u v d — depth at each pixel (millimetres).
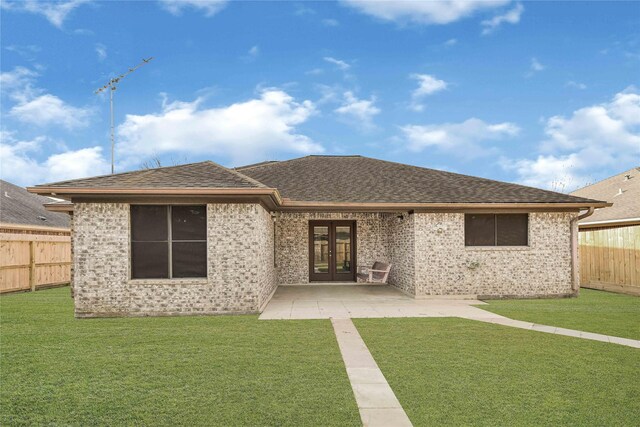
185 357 6648
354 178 15500
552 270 13398
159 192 9914
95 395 5113
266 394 5148
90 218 10258
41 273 17109
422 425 4352
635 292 14258
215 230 10438
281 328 8758
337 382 5555
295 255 16734
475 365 6242
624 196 17672
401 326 8938
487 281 13195
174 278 10453
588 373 5891
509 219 13523
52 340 7758
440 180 15477
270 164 18688
